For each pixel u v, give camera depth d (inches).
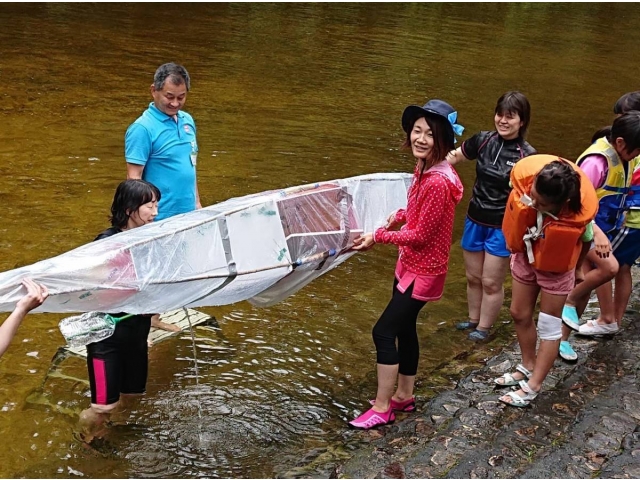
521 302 168.1
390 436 161.8
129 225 160.2
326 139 374.3
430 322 219.1
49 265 138.0
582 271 186.1
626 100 191.6
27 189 288.0
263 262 163.3
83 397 172.6
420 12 816.9
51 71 464.4
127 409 170.4
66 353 188.9
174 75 177.2
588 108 470.3
